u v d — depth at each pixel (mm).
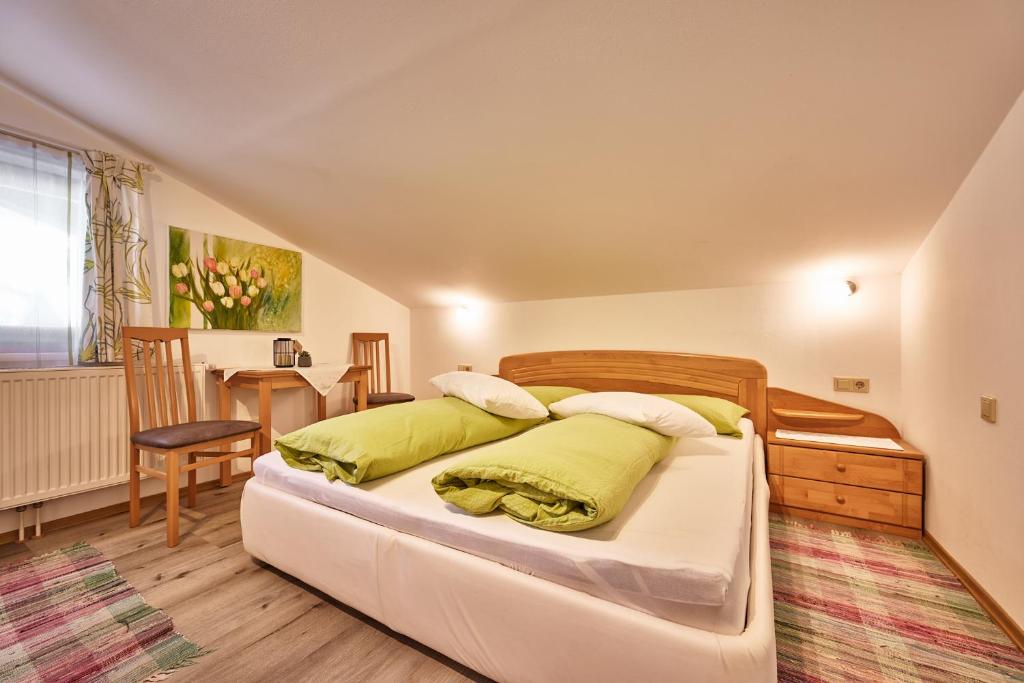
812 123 1545
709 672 880
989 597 1500
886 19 1183
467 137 1916
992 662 1270
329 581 1509
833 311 2521
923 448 2102
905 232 2045
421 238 2934
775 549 1977
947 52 1235
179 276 2787
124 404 2432
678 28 1308
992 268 1493
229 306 3029
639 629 956
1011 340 1383
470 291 3645
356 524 1438
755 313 2730
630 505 1316
